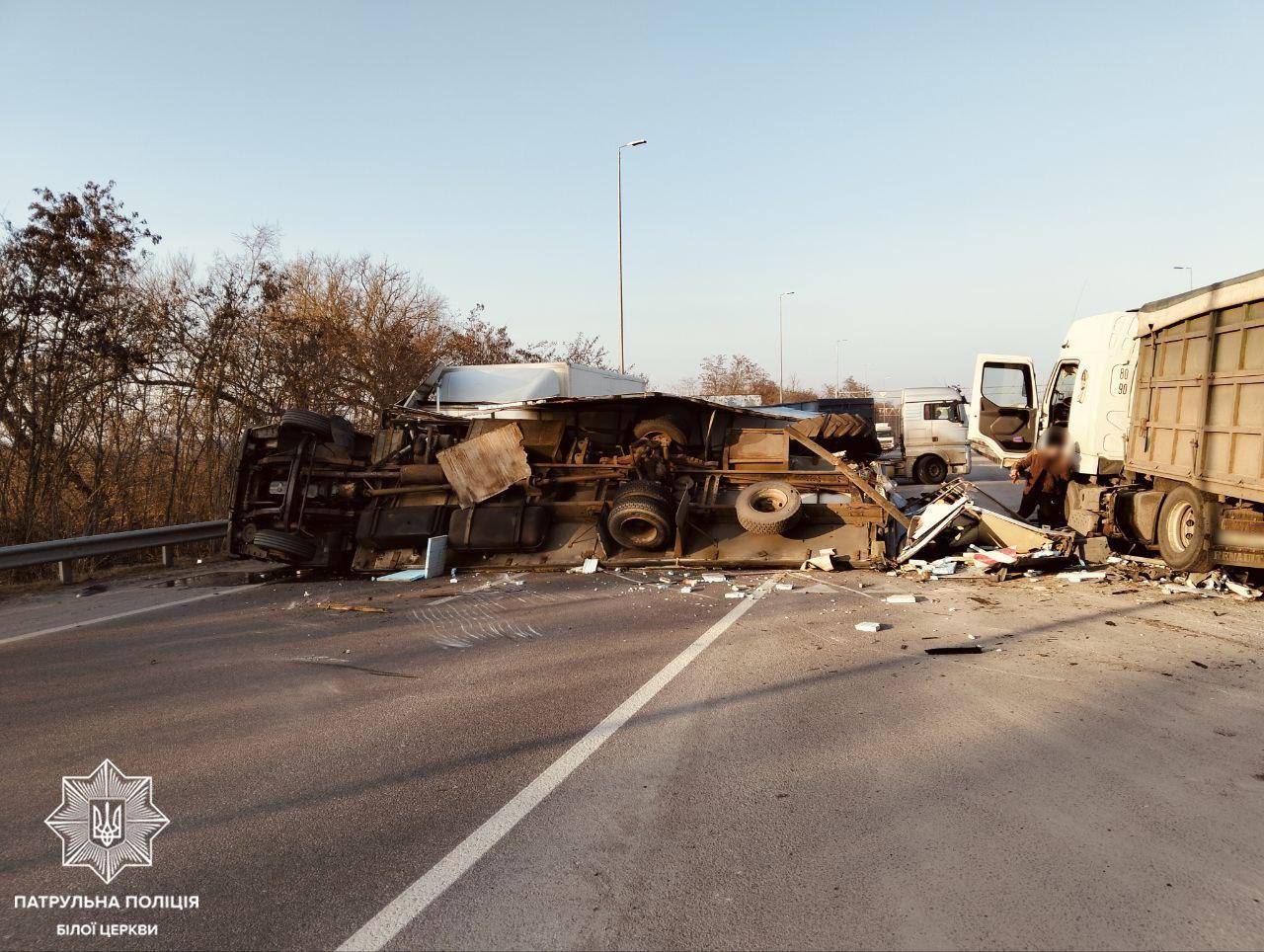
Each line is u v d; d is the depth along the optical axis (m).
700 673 6.23
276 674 6.49
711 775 4.34
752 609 8.43
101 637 7.93
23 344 14.02
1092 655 6.50
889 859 3.44
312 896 3.27
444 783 4.32
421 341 31.55
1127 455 10.97
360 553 11.52
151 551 14.18
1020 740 4.72
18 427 14.00
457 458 11.66
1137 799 3.95
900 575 10.21
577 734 5.00
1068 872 3.30
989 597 8.83
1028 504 14.24
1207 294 8.84
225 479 17.42
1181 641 6.88
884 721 5.08
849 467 11.50
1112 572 10.05
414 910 3.15
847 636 7.25
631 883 3.30
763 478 11.70
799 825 3.76
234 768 4.59
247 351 18.28
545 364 17.17
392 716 5.42
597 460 12.22
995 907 3.07
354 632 7.89
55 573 12.88
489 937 2.96
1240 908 3.04
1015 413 15.53
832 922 3.00
